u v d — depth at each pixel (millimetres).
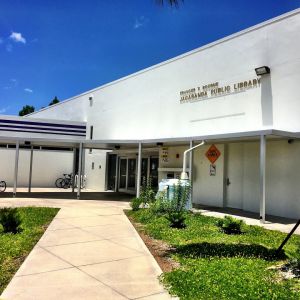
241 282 5727
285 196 13398
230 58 15711
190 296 5238
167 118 19172
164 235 9555
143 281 6035
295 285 5762
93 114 26656
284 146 13586
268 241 8977
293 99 13133
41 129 27188
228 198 15945
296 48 13156
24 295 5316
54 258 7301
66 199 18688
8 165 28453
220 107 16047
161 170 19297
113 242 8820
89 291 5543
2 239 8656
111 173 25047
